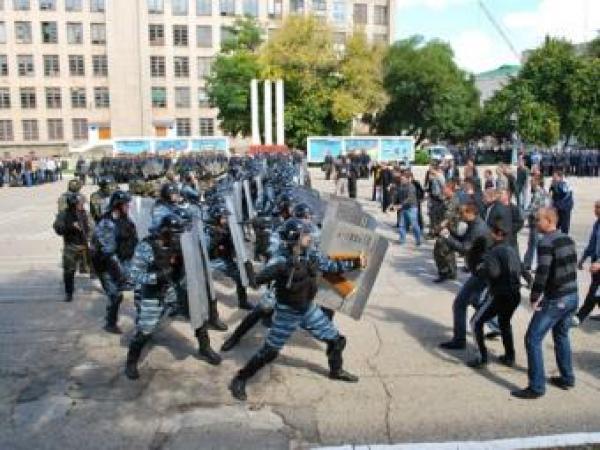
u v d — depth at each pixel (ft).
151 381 20.35
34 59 237.45
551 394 19.29
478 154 164.96
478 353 22.93
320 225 26.76
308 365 21.62
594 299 25.79
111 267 24.91
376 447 15.97
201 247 22.08
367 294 21.49
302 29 168.25
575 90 170.50
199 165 99.66
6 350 23.38
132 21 240.53
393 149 144.25
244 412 18.07
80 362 22.11
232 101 174.50
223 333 25.13
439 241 34.12
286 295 18.63
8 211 74.90
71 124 241.76
